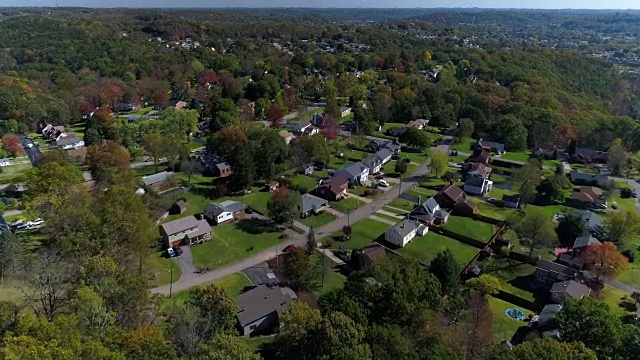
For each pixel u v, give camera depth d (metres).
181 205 85.44
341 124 145.00
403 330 45.16
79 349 31.03
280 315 48.00
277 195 83.50
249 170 93.94
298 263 62.59
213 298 49.31
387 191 98.69
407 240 77.00
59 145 119.00
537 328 54.62
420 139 123.94
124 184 82.25
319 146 109.06
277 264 69.62
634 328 46.19
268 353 48.91
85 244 55.62
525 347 40.66
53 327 33.72
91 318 38.31
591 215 84.56
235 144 107.31
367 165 106.44
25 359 27.91
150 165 108.50
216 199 91.62
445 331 48.66
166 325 47.03
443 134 143.38
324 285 63.97
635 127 134.75
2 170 102.25
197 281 64.69
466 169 110.25
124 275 48.75
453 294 57.91
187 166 100.81
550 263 68.44
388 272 54.66
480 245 76.94
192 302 50.03
